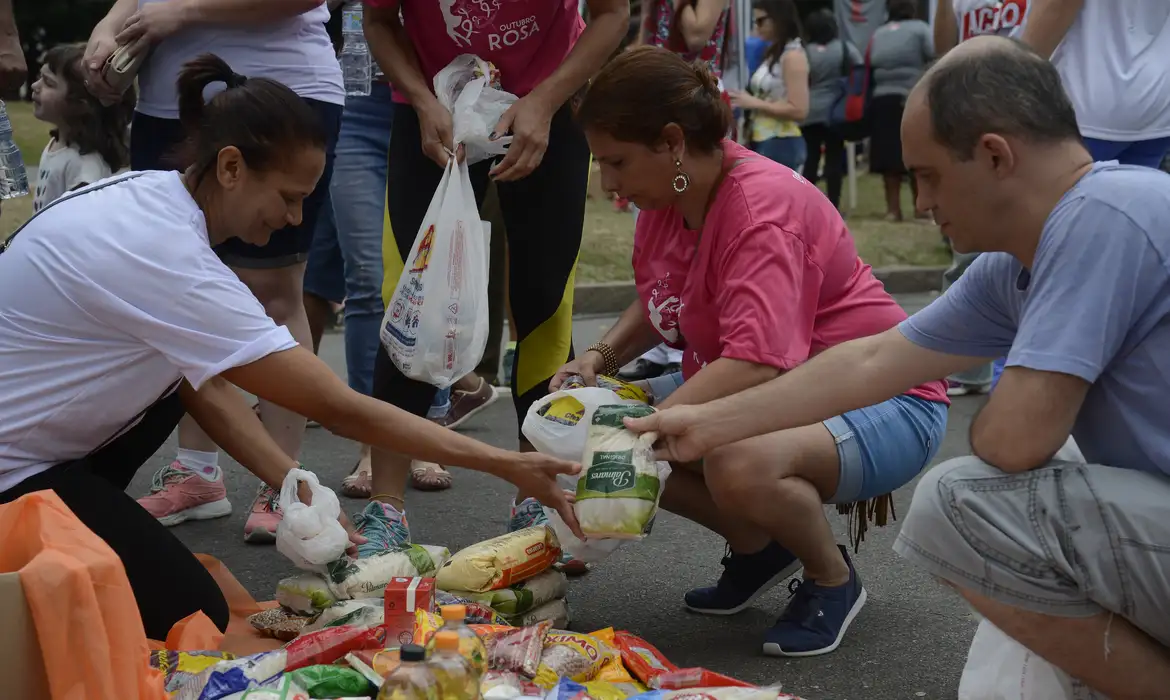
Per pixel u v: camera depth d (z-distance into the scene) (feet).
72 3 65.00
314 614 9.11
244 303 8.03
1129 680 7.06
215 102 8.04
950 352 8.15
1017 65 6.83
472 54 11.43
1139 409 6.88
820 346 9.73
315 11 12.40
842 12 41.47
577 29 11.98
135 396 8.28
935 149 6.91
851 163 42.01
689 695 7.25
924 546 7.30
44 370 8.07
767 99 28.84
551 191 11.57
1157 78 13.39
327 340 24.21
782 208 9.23
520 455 8.77
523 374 11.93
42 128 47.62
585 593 11.12
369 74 14.29
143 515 8.79
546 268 11.69
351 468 15.40
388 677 6.08
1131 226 6.64
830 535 9.69
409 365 10.93
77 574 5.98
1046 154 6.82
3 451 8.18
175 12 11.51
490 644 8.02
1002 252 7.29
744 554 10.46
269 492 12.59
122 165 14.82
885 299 9.93
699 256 9.55
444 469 14.79
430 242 10.92
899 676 9.23
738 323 9.07
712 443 8.54
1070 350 6.68
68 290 7.91
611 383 10.26
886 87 36.40
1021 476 7.02
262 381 8.11
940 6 18.17
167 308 7.89
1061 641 7.09
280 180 8.07
